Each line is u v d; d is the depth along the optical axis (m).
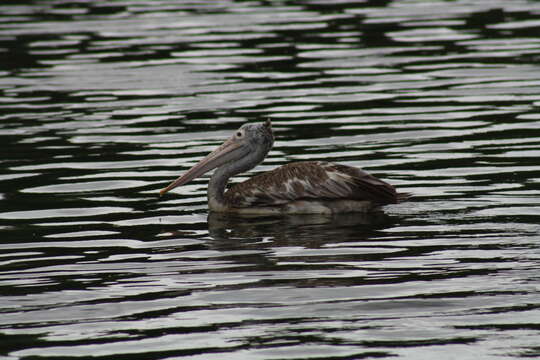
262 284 10.89
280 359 8.86
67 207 14.66
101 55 27.12
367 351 8.97
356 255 11.90
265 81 23.92
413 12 32.38
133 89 23.44
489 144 17.77
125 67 25.70
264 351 9.04
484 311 9.83
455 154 17.20
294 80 23.98
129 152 18.05
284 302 10.27
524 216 13.35
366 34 29.03
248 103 21.86
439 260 11.55
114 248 12.55
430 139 18.36
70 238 13.05
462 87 22.73
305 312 9.96
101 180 16.20
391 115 20.41
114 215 14.24
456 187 15.09
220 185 14.87
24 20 32.38
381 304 10.12
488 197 14.43
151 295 10.65
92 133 19.52
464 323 9.55
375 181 13.84
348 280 10.92
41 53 27.55
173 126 20.02
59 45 28.50
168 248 12.50
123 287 10.95
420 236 12.62
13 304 10.48
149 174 16.58
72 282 11.19
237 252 12.21
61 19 32.44
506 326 9.44
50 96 22.94
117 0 36.22
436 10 32.62
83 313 10.15
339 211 14.07
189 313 10.05
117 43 28.59
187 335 9.48
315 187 14.11
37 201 15.00
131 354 9.05
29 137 19.28
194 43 28.36
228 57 26.58
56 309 10.29
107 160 17.48
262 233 13.15
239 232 13.24
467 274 10.98
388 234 12.79
